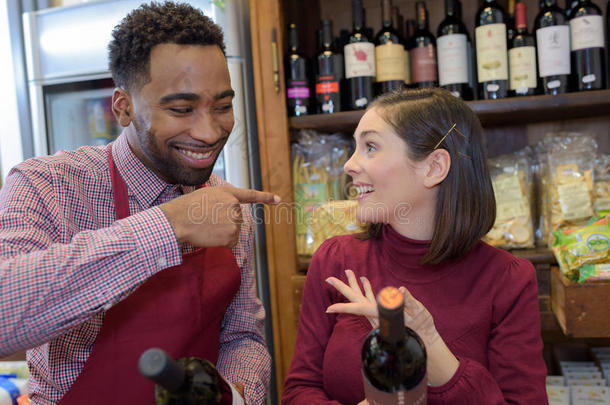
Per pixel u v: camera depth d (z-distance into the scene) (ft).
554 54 5.01
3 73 6.16
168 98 2.64
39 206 2.80
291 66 5.57
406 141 3.06
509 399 2.89
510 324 3.06
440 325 3.08
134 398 2.70
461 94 5.30
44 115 6.13
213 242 2.55
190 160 2.84
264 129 5.54
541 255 5.07
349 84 5.49
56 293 2.29
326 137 5.86
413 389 2.13
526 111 5.24
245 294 3.55
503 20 5.27
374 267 3.38
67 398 2.71
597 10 4.99
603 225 4.46
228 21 5.44
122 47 2.74
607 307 4.20
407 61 5.78
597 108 5.16
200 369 2.16
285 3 5.75
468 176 3.14
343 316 3.32
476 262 3.23
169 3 2.80
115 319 2.77
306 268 5.61
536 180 5.79
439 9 6.32
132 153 3.07
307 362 3.35
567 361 6.25
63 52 5.96
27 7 6.16
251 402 3.00
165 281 2.84
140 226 2.43
